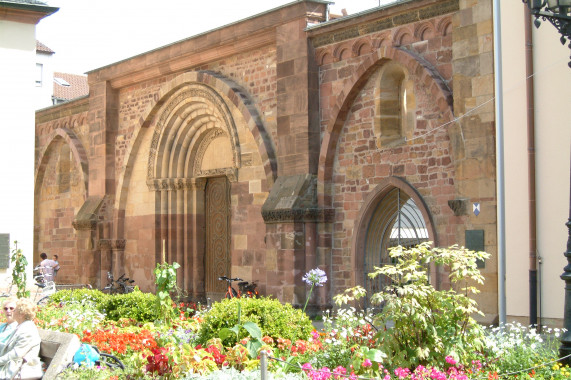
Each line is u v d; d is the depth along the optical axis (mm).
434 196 17453
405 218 19312
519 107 15141
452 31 16953
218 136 24641
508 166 15266
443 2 17156
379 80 18859
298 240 19703
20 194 20328
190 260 25484
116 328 13211
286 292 19750
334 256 19875
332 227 19953
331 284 19859
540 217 14695
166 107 25812
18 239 20172
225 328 11570
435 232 17328
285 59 20766
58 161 32531
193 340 12359
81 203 30922
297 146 20312
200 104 24500
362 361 9297
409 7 17875
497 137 15078
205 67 24266
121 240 27656
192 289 25375
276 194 20406
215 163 24750
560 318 14328
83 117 30312
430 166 17578
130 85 27562
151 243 26281
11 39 20438
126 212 27766
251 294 21156
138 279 26859
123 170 27531
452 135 16609
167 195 26016
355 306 19188
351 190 19531
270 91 21734
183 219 25703
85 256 28000
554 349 11297
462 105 16391
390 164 18578
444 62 17312
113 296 16969
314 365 10609
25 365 9242
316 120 20219
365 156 19203
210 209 25312
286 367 9953
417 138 17891
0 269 19875
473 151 16094
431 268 17172
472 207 16000
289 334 12328
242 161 22594
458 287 16172
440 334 9812
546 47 14789
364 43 19156
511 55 15359
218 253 24906
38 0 20703
